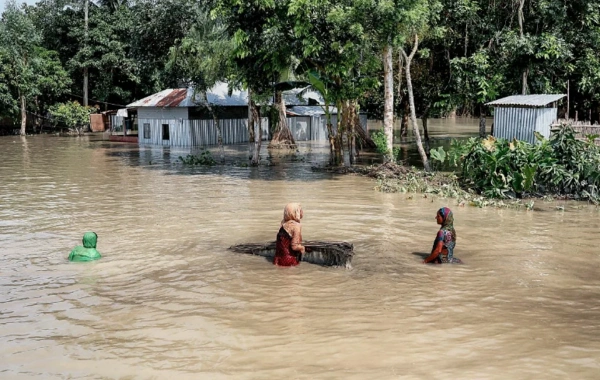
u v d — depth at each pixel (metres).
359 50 21.69
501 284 8.97
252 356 6.36
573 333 6.99
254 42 21.19
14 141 43.19
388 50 22.91
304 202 16.53
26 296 8.53
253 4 20.50
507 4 28.02
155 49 34.00
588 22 26.83
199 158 27.83
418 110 34.00
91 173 23.88
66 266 10.14
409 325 7.23
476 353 6.39
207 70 28.44
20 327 7.34
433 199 17.09
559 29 26.81
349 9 19.78
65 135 50.69
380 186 19.06
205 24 28.48
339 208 15.57
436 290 8.66
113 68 55.59
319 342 6.72
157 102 38.59
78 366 6.21
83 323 7.45
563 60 26.39
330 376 5.84
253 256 10.73
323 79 23.28
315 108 44.12
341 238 12.08
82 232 12.86
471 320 7.41
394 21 19.97
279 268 9.89
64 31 56.09
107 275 9.57
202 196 17.75
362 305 7.99
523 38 25.16
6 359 6.41
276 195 17.84
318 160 28.78
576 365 6.08
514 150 17.52
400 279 9.23
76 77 58.22
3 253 11.06
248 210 15.30
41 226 13.49
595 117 31.27
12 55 49.28
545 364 6.10
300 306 7.97
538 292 8.59
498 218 14.26
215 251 11.09
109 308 7.99
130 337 6.96
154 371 6.05
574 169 17.20
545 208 15.68
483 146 18.19
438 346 6.58
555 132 18.11
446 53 30.72
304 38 20.44
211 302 8.18
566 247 11.38
